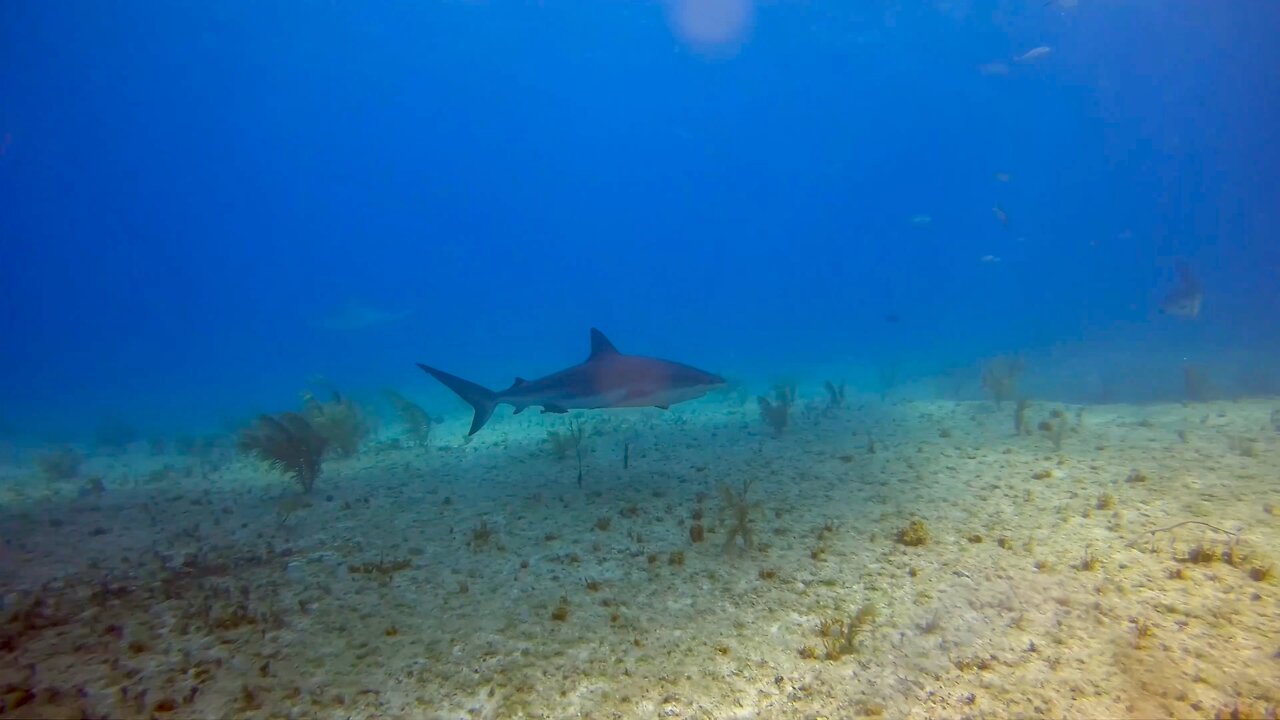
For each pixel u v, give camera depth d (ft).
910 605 8.32
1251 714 6.22
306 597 8.99
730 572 9.32
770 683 7.16
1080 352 36.42
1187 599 8.14
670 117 188.44
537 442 17.87
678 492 12.65
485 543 10.59
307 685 7.25
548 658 7.63
